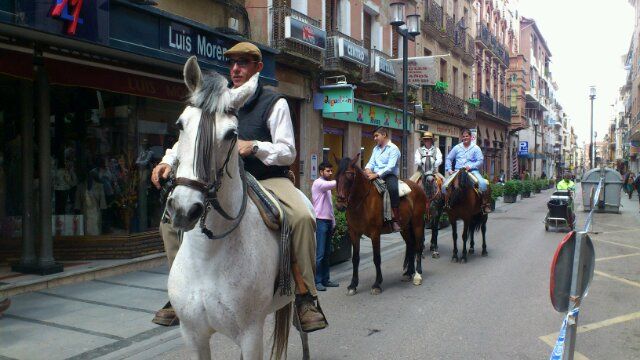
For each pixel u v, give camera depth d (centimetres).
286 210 317
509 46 4534
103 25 678
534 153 5625
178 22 833
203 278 263
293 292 325
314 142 1444
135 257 852
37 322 552
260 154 290
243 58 319
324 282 748
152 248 891
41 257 725
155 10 774
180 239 301
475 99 3083
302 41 1298
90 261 820
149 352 474
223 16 1121
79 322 554
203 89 239
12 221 804
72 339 502
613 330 552
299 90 1373
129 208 871
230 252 265
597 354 480
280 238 302
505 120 3991
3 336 508
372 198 705
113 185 870
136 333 522
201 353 282
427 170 1037
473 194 949
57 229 834
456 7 2903
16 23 567
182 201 213
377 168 764
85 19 650
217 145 231
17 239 805
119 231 869
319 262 745
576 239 342
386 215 719
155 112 935
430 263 953
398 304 656
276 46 1255
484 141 3538
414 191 801
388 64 1759
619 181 2081
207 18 1074
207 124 229
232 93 245
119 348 480
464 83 3078
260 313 281
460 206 944
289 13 1278
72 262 809
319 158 1470
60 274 720
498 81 3969
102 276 772
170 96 902
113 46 709
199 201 216
